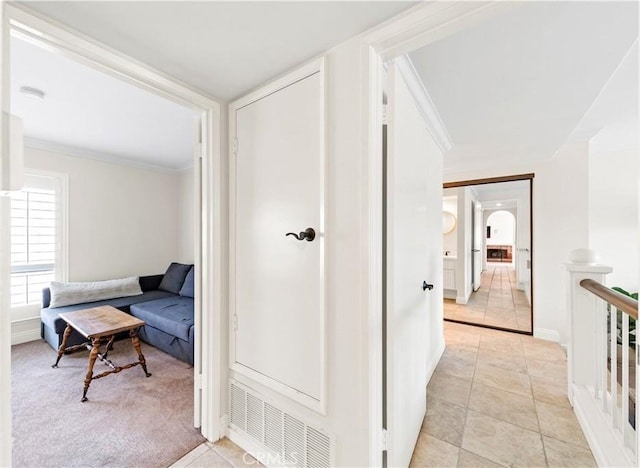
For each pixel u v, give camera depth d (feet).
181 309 10.02
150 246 13.80
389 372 3.83
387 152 3.85
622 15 3.77
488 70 5.09
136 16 3.29
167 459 4.90
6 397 2.75
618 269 11.38
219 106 5.31
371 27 3.54
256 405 4.98
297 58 4.16
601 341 5.62
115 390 7.11
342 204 3.88
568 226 9.84
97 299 10.91
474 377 7.57
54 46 3.43
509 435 5.40
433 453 4.98
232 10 3.22
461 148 9.31
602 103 6.56
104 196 12.20
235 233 5.33
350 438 3.83
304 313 4.28
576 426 5.62
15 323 9.96
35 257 10.42
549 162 10.19
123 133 9.57
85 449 5.13
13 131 2.65
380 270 3.85
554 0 3.53
